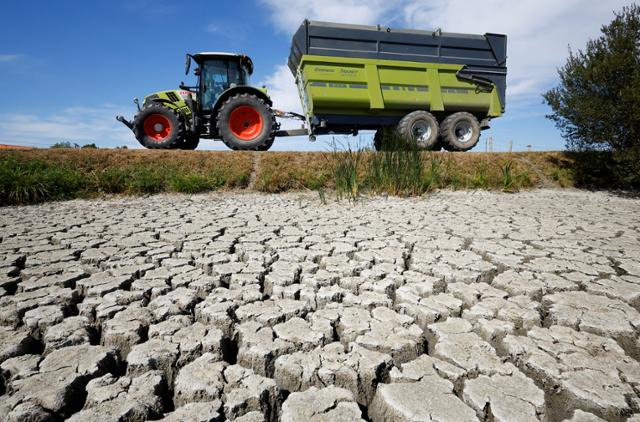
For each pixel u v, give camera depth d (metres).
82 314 1.64
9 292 1.96
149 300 1.83
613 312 1.61
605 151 6.60
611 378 1.18
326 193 5.80
